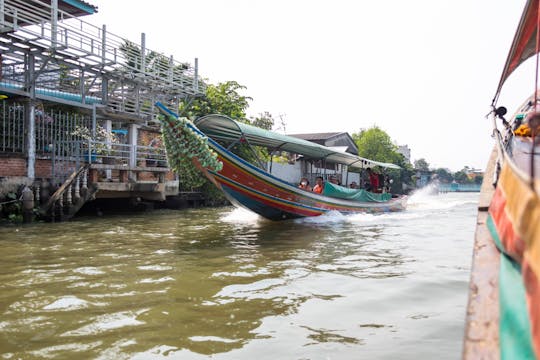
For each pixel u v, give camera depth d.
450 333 3.69
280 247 7.91
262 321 4.03
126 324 3.94
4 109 12.15
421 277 5.58
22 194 11.55
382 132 49.41
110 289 5.04
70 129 14.60
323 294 4.86
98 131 15.57
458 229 10.63
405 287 5.10
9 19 15.09
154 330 3.80
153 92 18.80
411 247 7.90
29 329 3.80
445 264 6.38
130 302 4.57
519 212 1.77
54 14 13.00
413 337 3.62
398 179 45.88
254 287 5.15
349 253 7.31
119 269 6.06
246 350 3.40
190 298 4.71
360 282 5.35
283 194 11.73
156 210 17.11
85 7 16.66
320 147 13.42
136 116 17.50
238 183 10.67
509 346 1.72
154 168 15.75
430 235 9.53
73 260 6.66
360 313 4.23
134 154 15.39
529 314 1.59
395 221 12.66
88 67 15.24
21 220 11.37
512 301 1.88
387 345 3.47
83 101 15.09
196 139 9.19
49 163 13.59
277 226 11.22
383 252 7.39
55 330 3.78
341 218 13.33
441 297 4.72
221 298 4.72
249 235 9.49
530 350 1.58
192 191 19.77
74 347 3.43
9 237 8.96
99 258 6.83
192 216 14.28
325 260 6.72
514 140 5.80
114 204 16.41
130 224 11.64
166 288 5.09
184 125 9.10
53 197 11.88
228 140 12.12
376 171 19.92
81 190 12.91
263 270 6.02
